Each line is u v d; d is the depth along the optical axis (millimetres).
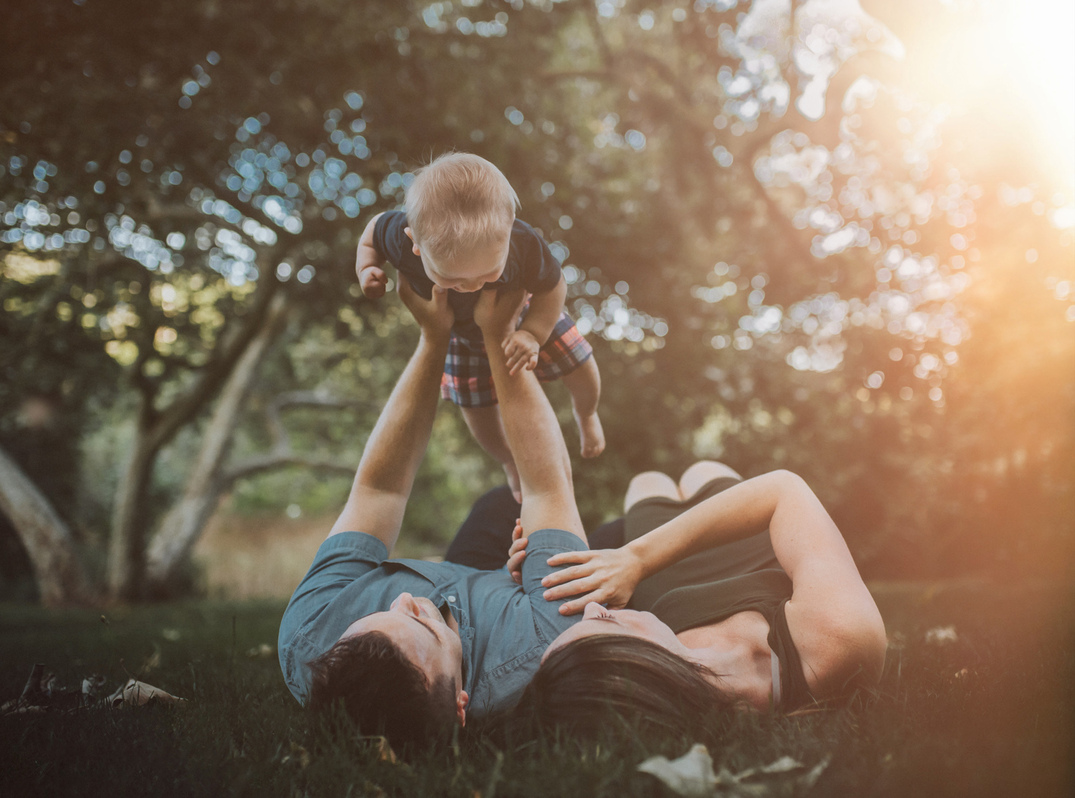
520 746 1559
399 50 7957
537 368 2910
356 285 9625
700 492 2717
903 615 4871
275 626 5859
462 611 1853
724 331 12133
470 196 1994
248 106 7398
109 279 12477
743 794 1247
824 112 7004
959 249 6473
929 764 1286
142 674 2824
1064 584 6996
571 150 10188
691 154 10812
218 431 14773
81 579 12773
